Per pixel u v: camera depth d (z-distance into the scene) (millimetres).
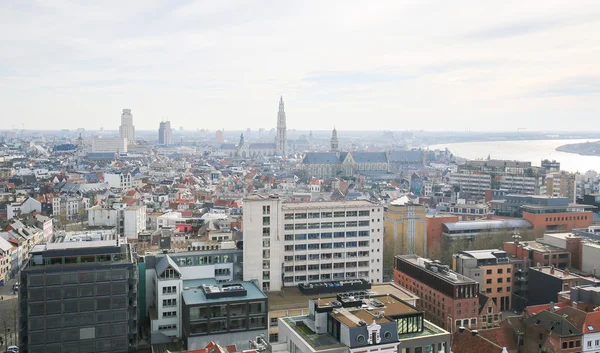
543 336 195000
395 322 163125
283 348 175875
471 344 183125
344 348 158125
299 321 181125
